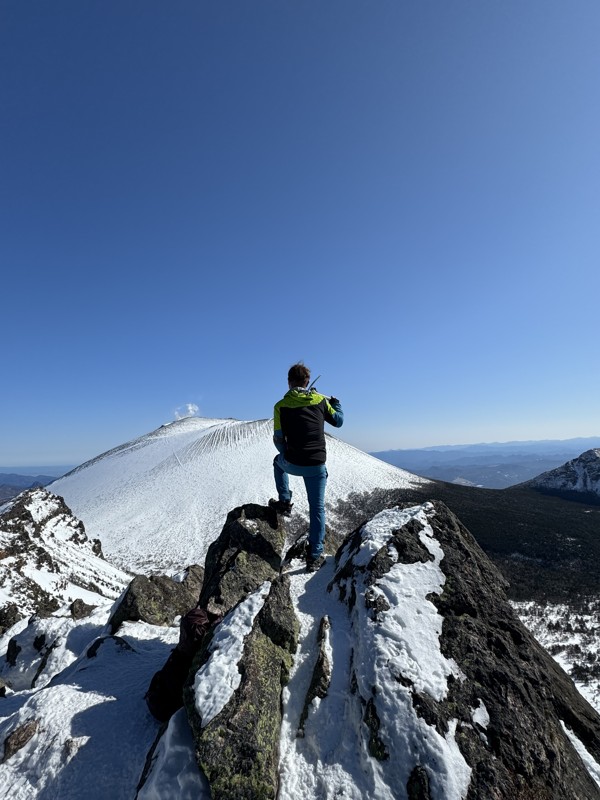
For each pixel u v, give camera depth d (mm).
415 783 3523
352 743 3996
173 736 4055
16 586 22094
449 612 5168
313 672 4832
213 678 4328
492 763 3643
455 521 6621
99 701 5559
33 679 9078
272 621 5109
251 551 7523
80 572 28766
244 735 3875
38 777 4535
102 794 4191
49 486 127750
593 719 4812
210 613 5824
